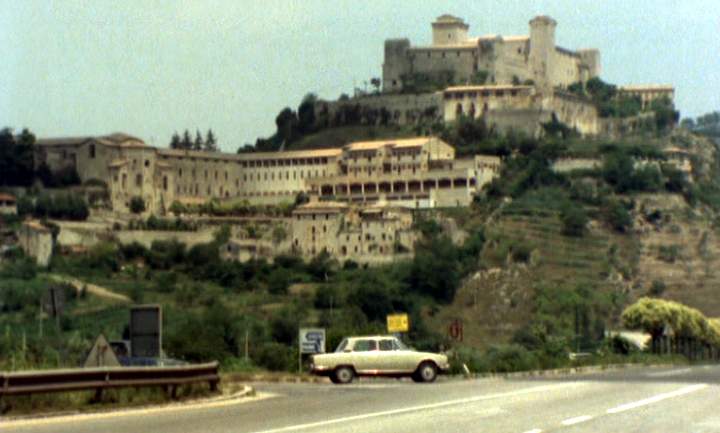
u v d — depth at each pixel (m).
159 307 124.62
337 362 148.75
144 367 105.31
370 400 108.50
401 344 151.38
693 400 106.81
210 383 116.25
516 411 95.12
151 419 89.50
